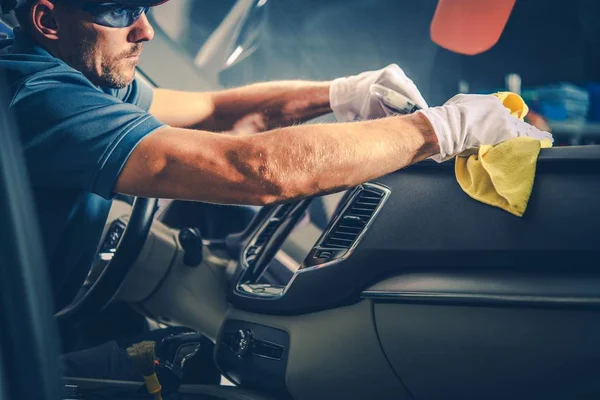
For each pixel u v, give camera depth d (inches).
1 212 39.4
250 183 45.1
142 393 59.8
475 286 43.4
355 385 47.9
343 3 165.2
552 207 42.6
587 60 159.6
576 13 157.6
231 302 56.2
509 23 160.9
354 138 45.0
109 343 66.7
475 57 165.0
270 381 51.6
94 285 59.5
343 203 49.8
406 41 169.2
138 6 50.5
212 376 64.1
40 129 46.9
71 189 51.6
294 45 163.5
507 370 43.3
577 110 127.5
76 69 52.3
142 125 47.0
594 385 42.0
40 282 40.8
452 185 45.6
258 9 129.9
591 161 42.1
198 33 128.9
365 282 46.8
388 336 46.3
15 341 39.4
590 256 41.4
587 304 40.7
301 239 66.6
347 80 64.9
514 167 43.8
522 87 162.7
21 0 50.9
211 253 65.7
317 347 48.6
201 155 45.3
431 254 45.1
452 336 44.1
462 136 45.1
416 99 55.8
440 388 45.6
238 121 69.5
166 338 63.2
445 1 83.2
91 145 46.3
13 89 47.6
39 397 39.7
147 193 46.6
